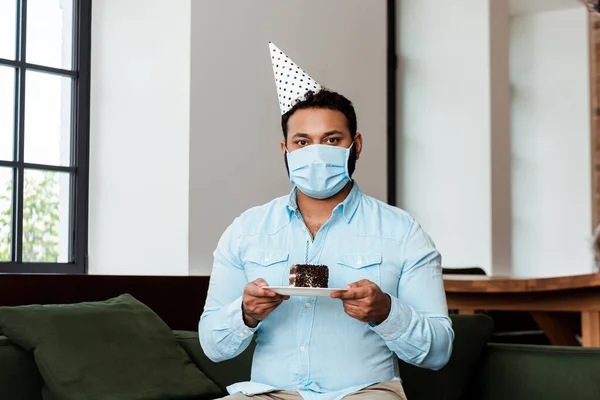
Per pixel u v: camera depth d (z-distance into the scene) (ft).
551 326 9.98
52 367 6.59
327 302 5.79
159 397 6.93
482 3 16.31
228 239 6.20
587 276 8.61
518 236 20.83
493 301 9.68
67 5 11.43
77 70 11.47
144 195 11.29
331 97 5.96
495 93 16.29
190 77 11.06
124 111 11.51
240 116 11.83
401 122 17.08
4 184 10.64
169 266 11.06
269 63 12.38
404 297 5.82
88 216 11.46
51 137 11.16
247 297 5.41
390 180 16.84
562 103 20.44
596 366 6.75
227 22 11.69
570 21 20.34
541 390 6.88
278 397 5.70
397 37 17.16
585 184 20.16
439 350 5.60
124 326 7.33
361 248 5.89
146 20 11.45
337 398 5.60
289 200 6.08
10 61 10.69
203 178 11.19
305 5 13.26
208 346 5.97
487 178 16.15
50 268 10.88
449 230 16.53
